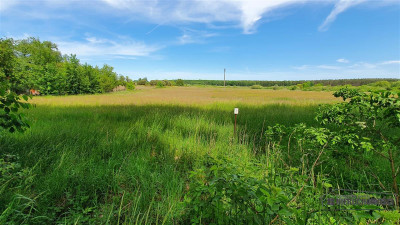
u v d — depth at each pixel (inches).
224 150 183.6
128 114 363.9
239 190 65.6
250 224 66.8
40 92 1282.0
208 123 290.0
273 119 329.7
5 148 149.5
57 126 231.6
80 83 1405.0
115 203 102.2
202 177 125.4
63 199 104.8
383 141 96.9
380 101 89.3
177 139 209.0
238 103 628.7
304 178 81.7
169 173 131.8
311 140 125.1
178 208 91.7
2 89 104.2
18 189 100.1
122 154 160.2
